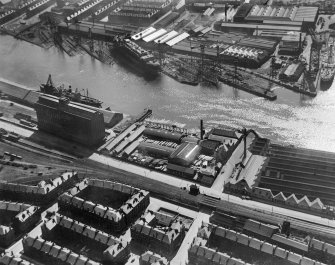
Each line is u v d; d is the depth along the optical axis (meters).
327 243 199.38
